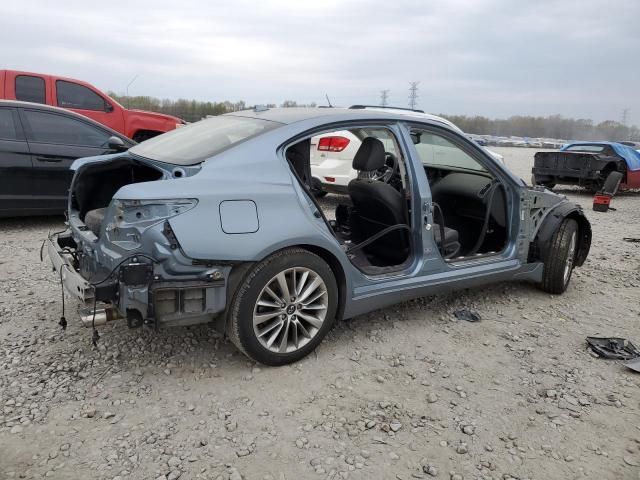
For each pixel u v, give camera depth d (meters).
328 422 2.62
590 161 11.88
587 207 10.82
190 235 2.62
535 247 4.49
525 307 4.35
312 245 3.08
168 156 3.11
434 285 3.74
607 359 3.45
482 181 4.50
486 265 4.09
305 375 3.06
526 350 3.53
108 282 2.61
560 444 2.54
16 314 3.72
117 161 3.51
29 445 2.36
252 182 2.91
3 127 5.98
